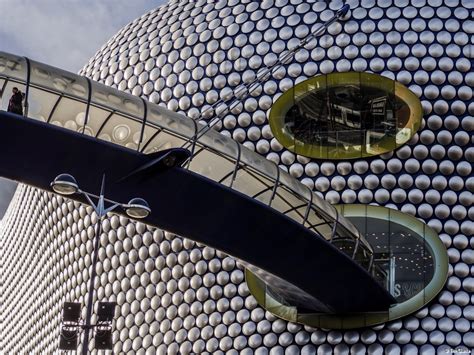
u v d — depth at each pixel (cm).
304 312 3341
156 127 2530
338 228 3050
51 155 2367
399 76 3569
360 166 3528
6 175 2383
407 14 3631
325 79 3600
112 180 2445
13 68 2352
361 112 3566
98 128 2455
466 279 3369
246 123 3641
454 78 3547
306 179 3553
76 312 2252
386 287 3388
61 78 2406
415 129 3512
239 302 3472
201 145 2620
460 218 3444
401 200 3481
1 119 2269
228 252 2733
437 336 3294
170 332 3559
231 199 2588
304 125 3597
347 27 3644
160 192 2509
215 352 3462
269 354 3384
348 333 3325
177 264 3603
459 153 3497
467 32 3594
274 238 2731
